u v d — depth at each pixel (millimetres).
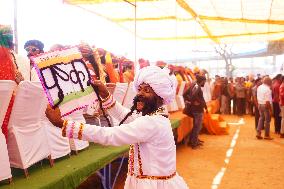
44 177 3164
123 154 4730
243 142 9734
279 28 15672
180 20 14109
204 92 14625
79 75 2396
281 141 9805
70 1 9562
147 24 14812
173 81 2242
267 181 5957
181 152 8414
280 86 10336
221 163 7254
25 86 3104
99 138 1984
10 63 3170
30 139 3318
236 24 15000
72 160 3875
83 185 5418
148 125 2076
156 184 2131
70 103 2273
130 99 6008
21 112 3182
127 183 2219
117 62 6645
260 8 11938
